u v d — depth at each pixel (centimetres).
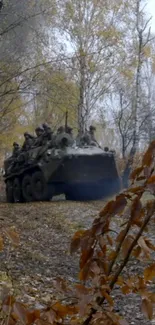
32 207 1580
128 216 242
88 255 254
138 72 2502
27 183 2078
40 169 1905
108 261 264
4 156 3538
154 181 236
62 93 1869
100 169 1850
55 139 1919
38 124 3147
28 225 1241
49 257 914
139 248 254
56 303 255
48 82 1488
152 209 240
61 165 1819
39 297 629
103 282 251
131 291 279
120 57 2508
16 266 775
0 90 1555
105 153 1845
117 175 1884
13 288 630
